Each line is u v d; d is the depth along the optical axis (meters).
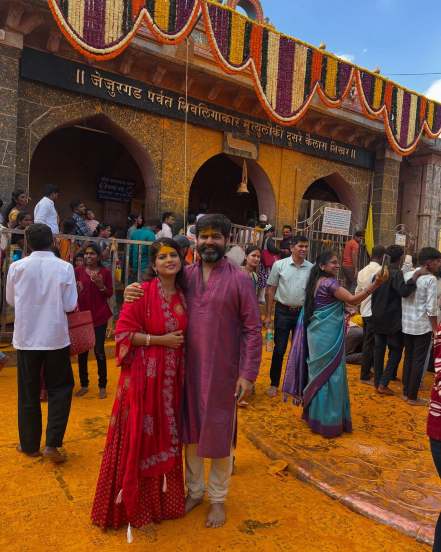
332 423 4.34
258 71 8.80
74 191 13.59
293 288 5.34
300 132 12.79
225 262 2.85
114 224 14.16
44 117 8.80
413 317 5.44
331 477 3.51
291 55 9.23
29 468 3.48
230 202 16.92
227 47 8.38
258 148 12.04
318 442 4.23
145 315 2.72
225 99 11.28
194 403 2.81
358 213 14.42
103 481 2.73
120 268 7.80
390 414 5.16
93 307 5.04
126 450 2.66
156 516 2.79
